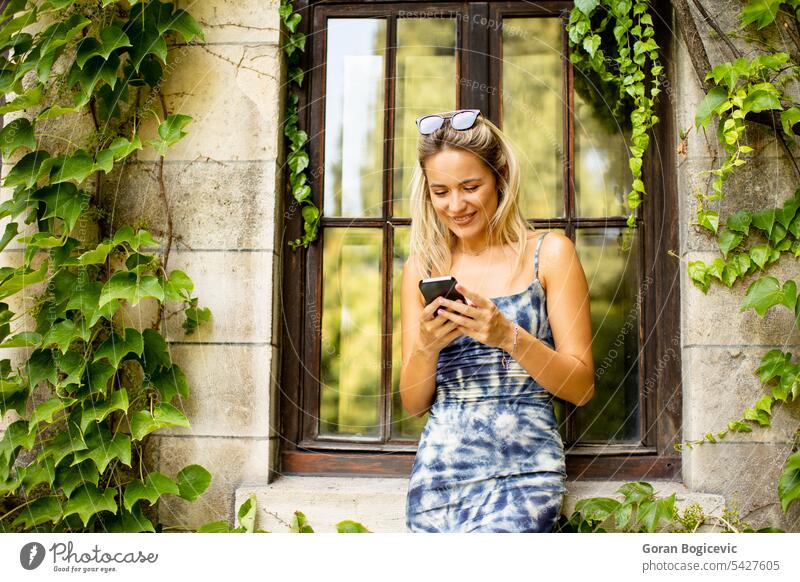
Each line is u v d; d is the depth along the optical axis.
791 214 1.86
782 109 1.81
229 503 1.95
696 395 1.90
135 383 1.99
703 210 1.91
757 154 1.91
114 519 1.90
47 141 2.02
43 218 1.95
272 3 2.04
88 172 1.90
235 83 2.03
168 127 1.93
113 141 1.95
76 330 1.89
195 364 1.99
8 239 1.92
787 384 1.83
